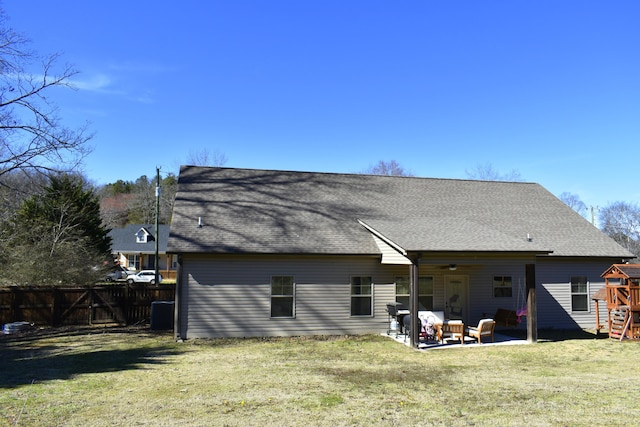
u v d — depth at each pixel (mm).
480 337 15383
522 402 8688
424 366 11898
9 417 7691
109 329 18297
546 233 20281
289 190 21031
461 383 10141
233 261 16391
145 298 20141
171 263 60938
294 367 11680
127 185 98688
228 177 21391
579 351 14172
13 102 20203
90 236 32562
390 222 18672
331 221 18875
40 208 29812
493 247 15414
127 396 9000
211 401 8656
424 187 23344
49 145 20984
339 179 22844
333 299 17094
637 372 11406
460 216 20750
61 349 14281
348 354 13492
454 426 7359
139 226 61719
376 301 17422
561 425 7410
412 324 14648
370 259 17453
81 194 34094
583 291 19469
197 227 17078
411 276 14781
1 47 19938
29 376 10727
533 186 25109
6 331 17594
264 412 8000
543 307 19000
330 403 8539
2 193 23875
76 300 19469
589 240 20281
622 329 16297
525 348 14648
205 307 16094
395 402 8641
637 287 16266
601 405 8500
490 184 24625
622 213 59531
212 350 14047
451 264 15617
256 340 15766
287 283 16812
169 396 9000
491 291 18828
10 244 24156
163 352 13719
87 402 8586
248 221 18016
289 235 17453
